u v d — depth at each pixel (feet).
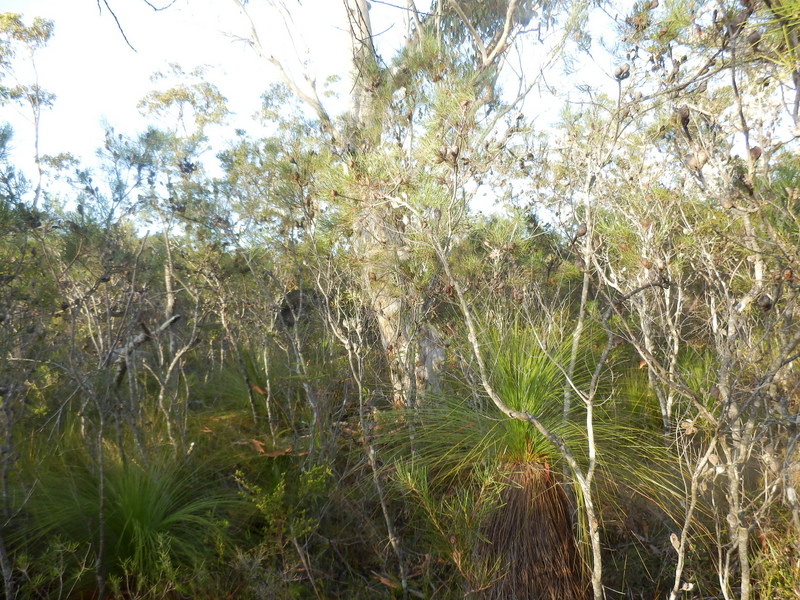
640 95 10.58
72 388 13.71
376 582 10.64
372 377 14.75
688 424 8.55
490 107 13.69
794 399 9.22
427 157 10.68
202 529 10.79
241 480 11.02
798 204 8.68
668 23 9.57
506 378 10.35
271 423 13.83
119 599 9.35
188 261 16.34
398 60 13.44
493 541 9.46
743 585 7.63
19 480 10.82
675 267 10.80
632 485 10.44
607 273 14.44
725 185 8.46
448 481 11.17
